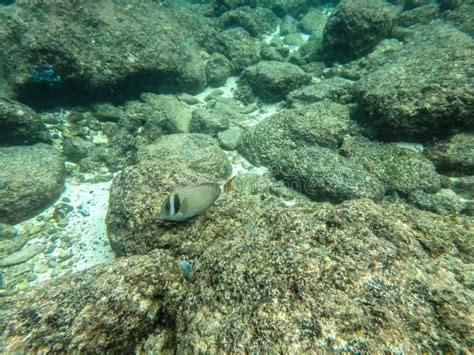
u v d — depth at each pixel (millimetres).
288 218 2486
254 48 8742
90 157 5574
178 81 7379
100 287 2215
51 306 2100
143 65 6582
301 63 8711
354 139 5371
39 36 5668
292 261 2078
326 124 5504
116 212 3354
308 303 1823
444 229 2645
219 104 7211
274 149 5602
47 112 6391
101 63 6246
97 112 6422
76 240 4246
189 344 1924
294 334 1697
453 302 1872
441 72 5066
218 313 1996
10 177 4500
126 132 5840
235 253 2320
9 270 3807
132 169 3594
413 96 4820
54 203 4848
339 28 7684
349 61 8102
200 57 8172
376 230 2287
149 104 6227
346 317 1739
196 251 2959
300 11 12391
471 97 4488
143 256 2588
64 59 5855
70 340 1921
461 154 4527
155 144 5281
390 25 7719
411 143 5109
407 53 6211
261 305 1881
